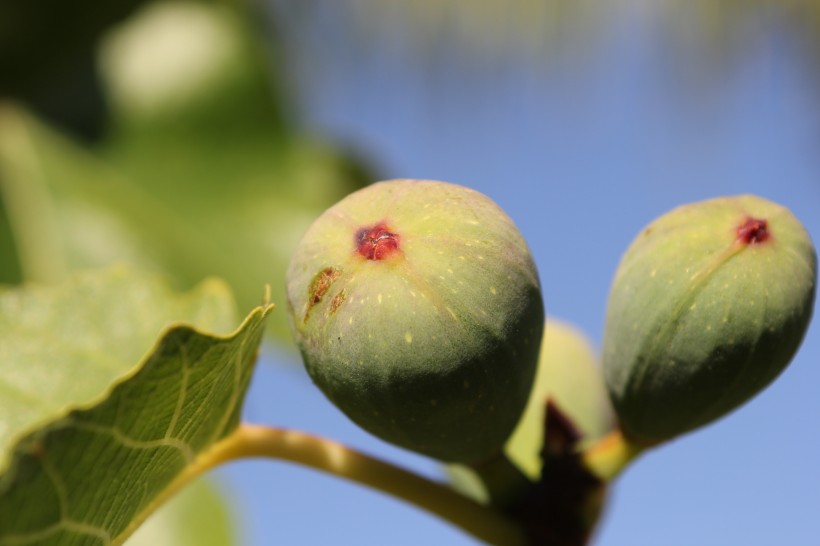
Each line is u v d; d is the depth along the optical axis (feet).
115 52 2.09
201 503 1.79
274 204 2.06
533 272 1.52
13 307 1.67
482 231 1.50
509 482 1.59
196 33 2.09
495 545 1.59
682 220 1.55
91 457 1.44
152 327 1.67
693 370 1.54
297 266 1.51
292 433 1.59
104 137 2.06
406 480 1.59
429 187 1.52
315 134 2.08
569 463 1.60
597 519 1.61
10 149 2.04
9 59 2.08
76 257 2.01
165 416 1.49
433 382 1.49
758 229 1.53
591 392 1.67
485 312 1.49
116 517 1.49
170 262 2.03
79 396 1.65
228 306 1.68
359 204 1.52
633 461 1.60
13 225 2.01
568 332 1.71
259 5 2.26
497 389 1.51
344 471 1.59
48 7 2.09
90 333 1.67
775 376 1.55
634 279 1.55
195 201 2.05
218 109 2.08
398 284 1.48
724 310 1.53
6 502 1.40
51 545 1.45
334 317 1.49
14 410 1.64
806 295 1.54
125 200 2.04
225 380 1.52
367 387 1.50
